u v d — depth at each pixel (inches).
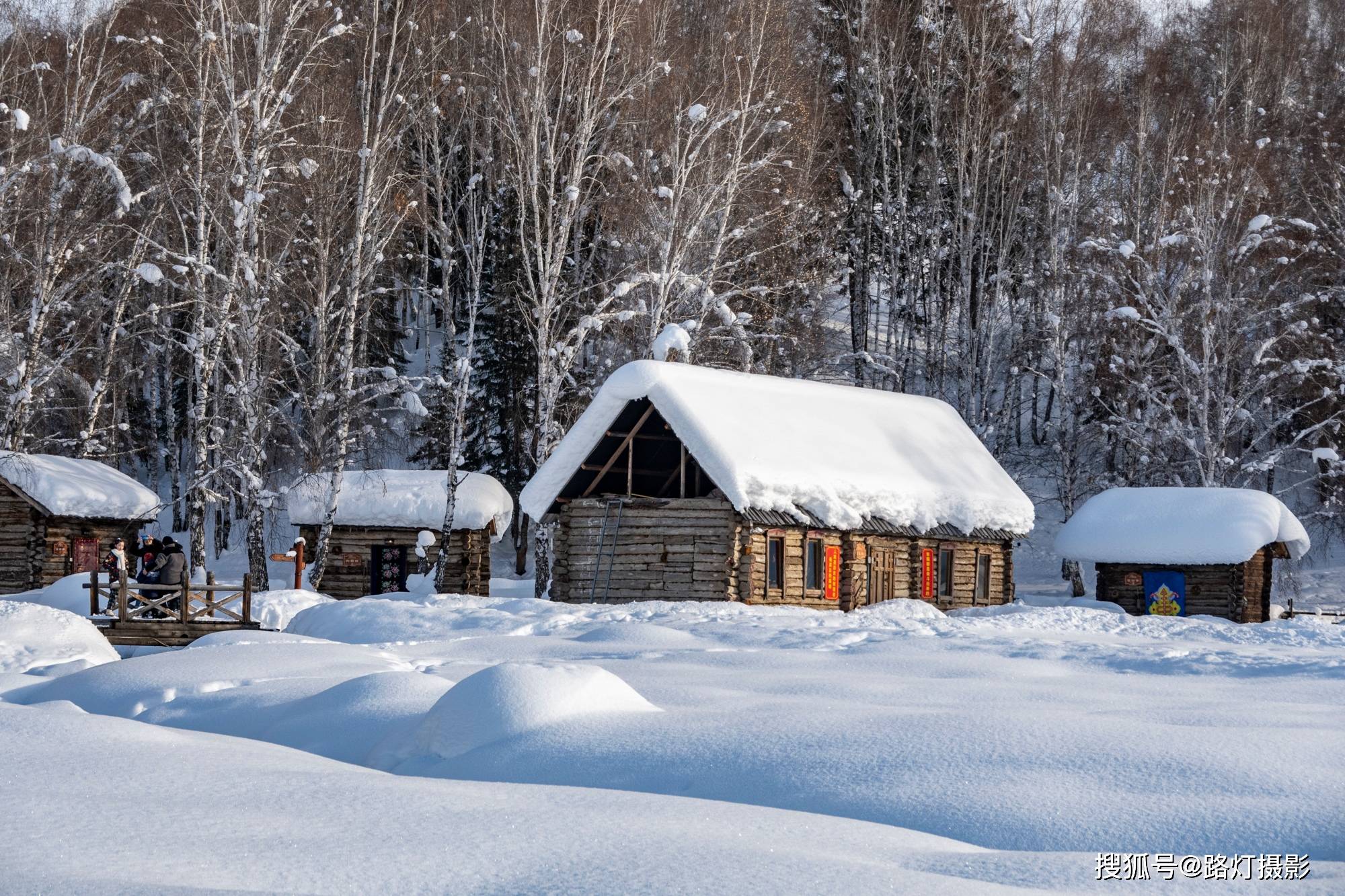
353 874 429.7
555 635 1530.5
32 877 405.1
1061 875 470.0
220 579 2861.7
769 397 2228.1
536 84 2541.8
